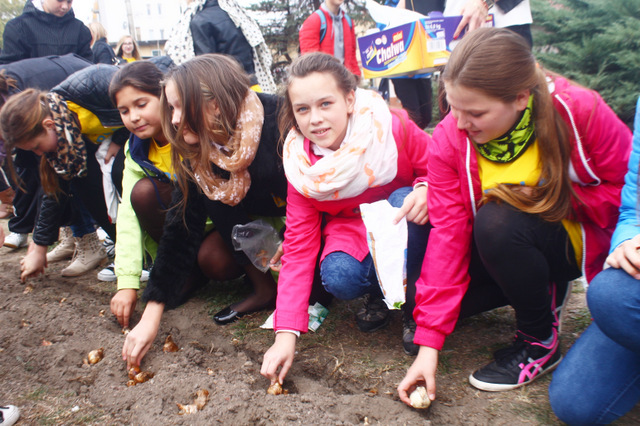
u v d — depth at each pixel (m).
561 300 1.74
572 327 1.97
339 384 1.81
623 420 1.47
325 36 4.15
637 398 1.38
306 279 1.84
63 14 3.90
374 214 1.71
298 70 1.67
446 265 1.65
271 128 2.06
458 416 1.55
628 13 5.50
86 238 3.03
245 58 3.50
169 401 1.65
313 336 2.13
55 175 2.56
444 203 1.67
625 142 1.49
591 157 1.49
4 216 4.28
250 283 2.67
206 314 2.40
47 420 1.58
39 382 1.81
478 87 1.33
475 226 1.60
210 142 1.93
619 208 1.47
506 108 1.38
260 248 2.27
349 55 4.36
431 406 1.59
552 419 1.50
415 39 2.75
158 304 1.99
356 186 1.77
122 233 2.27
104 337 2.07
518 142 1.51
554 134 1.45
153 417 1.55
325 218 2.09
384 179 1.81
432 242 1.68
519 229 1.52
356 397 1.63
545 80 1.42
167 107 1.94
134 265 2.21
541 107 1.44
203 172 1.98
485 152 1.57
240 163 1.96
